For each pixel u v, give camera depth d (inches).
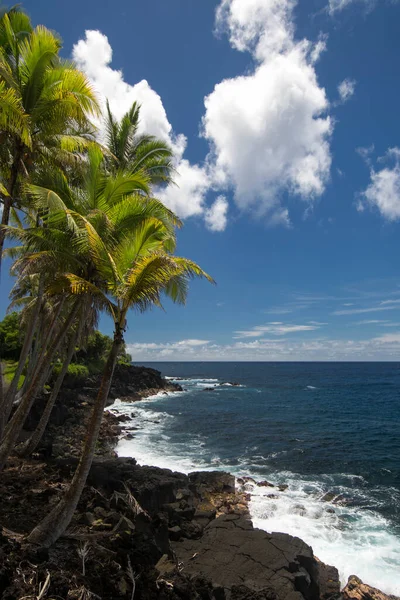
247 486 767.7
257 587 356.2
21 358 685.3
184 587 317.4
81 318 650.2
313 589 402.9
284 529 582.6
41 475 569.3
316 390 3157.0
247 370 7805.1
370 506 687.1
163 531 421.7
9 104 452.1
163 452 1068.5
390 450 1127.0
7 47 557.9
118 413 1717.5
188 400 2317.9
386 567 483.8
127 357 3002.0
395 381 4315.9
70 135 564.1
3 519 402.3
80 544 357.4
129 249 396.2
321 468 937.5
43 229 493.4
